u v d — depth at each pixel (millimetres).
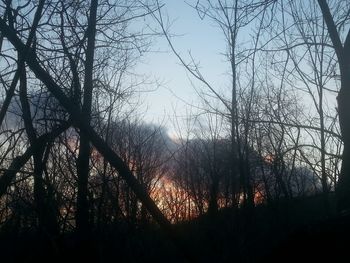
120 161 7965
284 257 5859
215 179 11164
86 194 8750
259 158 10984
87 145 8727
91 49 8555
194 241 9734
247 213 9867
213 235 9867
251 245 9414
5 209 8289
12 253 8414
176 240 8156
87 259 8711
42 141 7898
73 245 8656
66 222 8641
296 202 10562
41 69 7535
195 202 12062
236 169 10234
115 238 9664
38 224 8258
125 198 10055
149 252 10109
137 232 10023
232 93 9773
